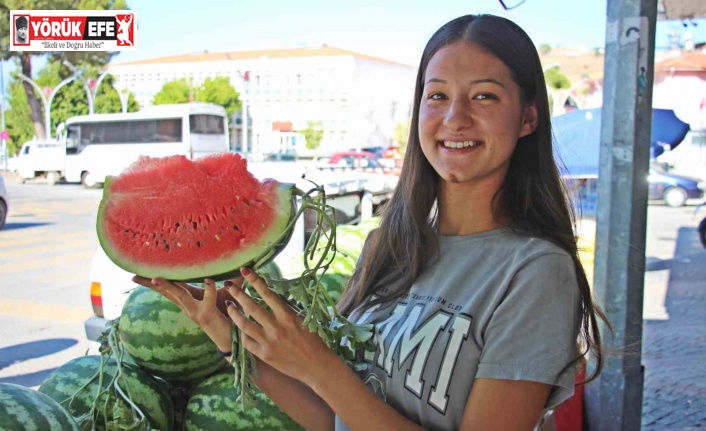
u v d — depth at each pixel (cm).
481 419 148
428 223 185
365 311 188
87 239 1404
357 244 401
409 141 193
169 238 157
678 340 679
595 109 855
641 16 345
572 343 152
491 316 155
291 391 192
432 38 180
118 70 7300
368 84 7119
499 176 173
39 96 4888
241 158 161
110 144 2986
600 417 366
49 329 723
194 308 166
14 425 192
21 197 2461
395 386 165
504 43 165
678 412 489
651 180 2041
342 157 2958
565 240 165
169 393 272
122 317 264
